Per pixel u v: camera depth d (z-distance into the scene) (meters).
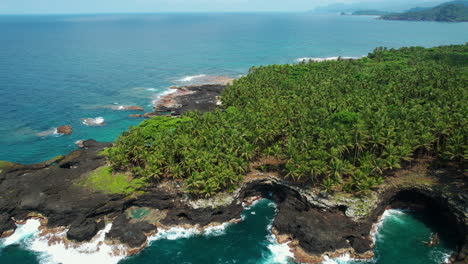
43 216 81.19
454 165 84.44
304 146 82.44
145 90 185.50
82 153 106.12
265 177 87.69
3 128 131.12
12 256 70.81
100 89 185.62
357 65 186.00
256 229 79.12
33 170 97.38
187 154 81.69
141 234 74.25
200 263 69.31
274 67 181.50
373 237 75.06
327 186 75.94
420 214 81.88
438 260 68.50
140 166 90.62
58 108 154.75
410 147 79.38
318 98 110.38
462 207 72.06
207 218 78.88
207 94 174.00
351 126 86.06
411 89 116.12
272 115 100.06
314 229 71.56
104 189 83.94
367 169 75.94
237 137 86.81
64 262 69.44
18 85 187.88
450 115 88.75
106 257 70.69
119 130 132.88
